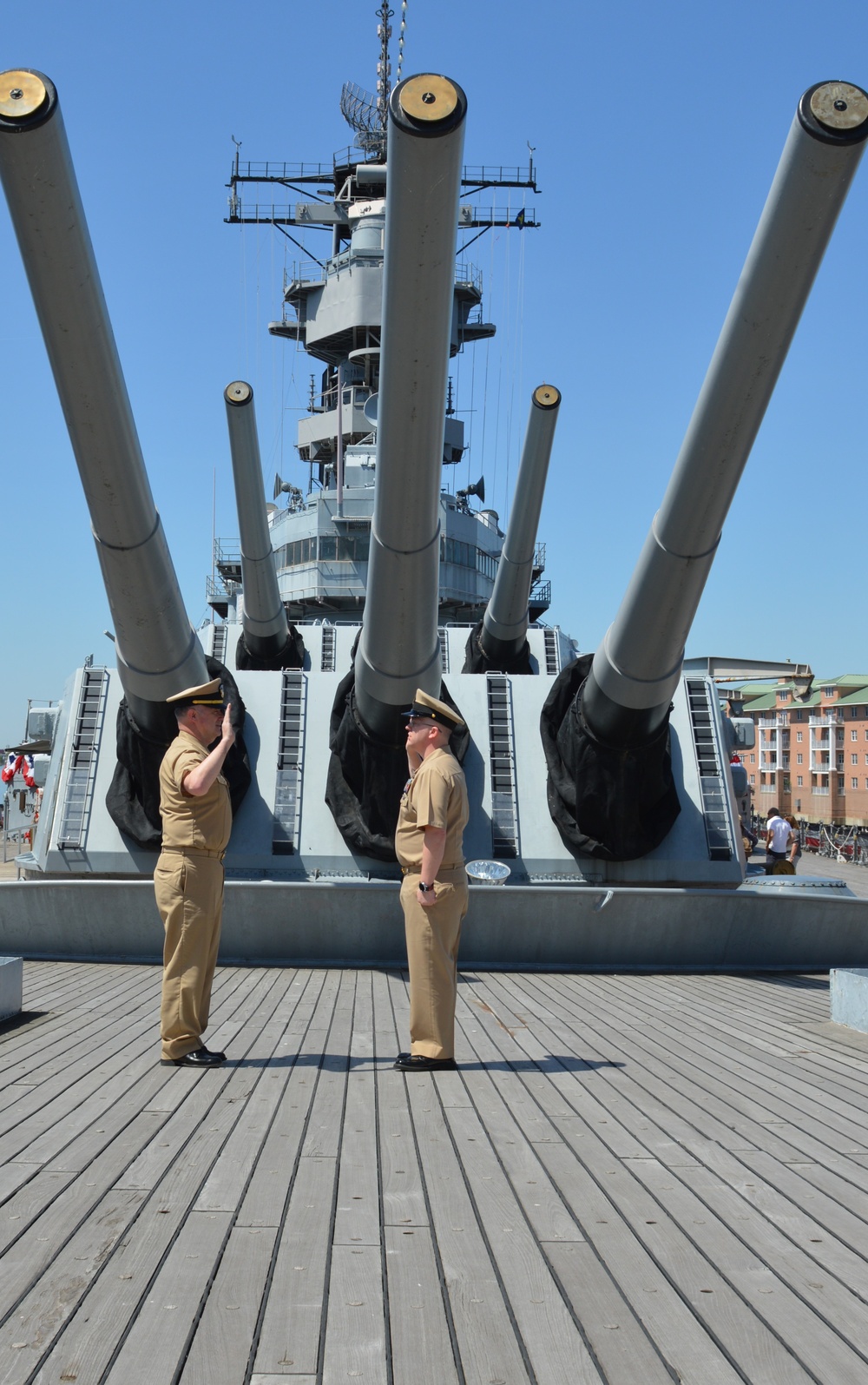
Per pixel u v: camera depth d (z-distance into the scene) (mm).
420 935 4660
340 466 15844
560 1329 2410
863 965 7980
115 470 6121
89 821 8398
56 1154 3475
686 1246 2863
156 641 7152
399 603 6656
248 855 8203
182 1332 2363
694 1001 6535
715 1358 2303
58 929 7555
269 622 11070
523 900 7473
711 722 8969
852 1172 3457
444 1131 3807
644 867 8297
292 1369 2229
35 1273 2635
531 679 9156
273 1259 2730
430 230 4684
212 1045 5047
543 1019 5910
